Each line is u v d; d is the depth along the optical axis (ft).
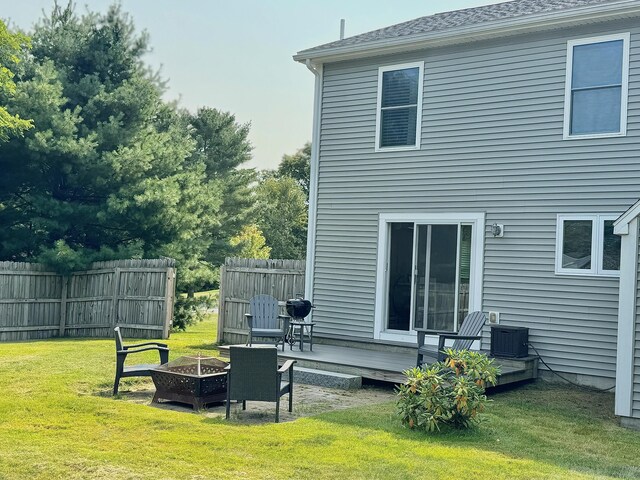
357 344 42.63
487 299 38.58
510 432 25.07
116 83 69.92
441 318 40.29
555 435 24.99
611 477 19.80
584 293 35.47
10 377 32.55
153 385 32.55
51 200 60.54
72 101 66.03
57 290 58.49
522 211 37.68
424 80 41.68
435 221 40.75
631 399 26.99
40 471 18.66
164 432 23.22
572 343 35.68
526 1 46.83
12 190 63.62
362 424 25.20
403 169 42.27
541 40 37.55
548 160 36.99
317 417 26.25
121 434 22.82
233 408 28.12
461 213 39.83
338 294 44.62
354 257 44.11
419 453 21.35
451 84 40.65
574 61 36.47
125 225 63.52
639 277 27.40
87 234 64.80
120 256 59.31
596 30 35.78
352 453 21.06
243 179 119.96
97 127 64.80
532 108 37.65
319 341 44.29
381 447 21.93
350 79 44.93
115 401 28.27
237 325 50.60
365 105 44.14
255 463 19.79
